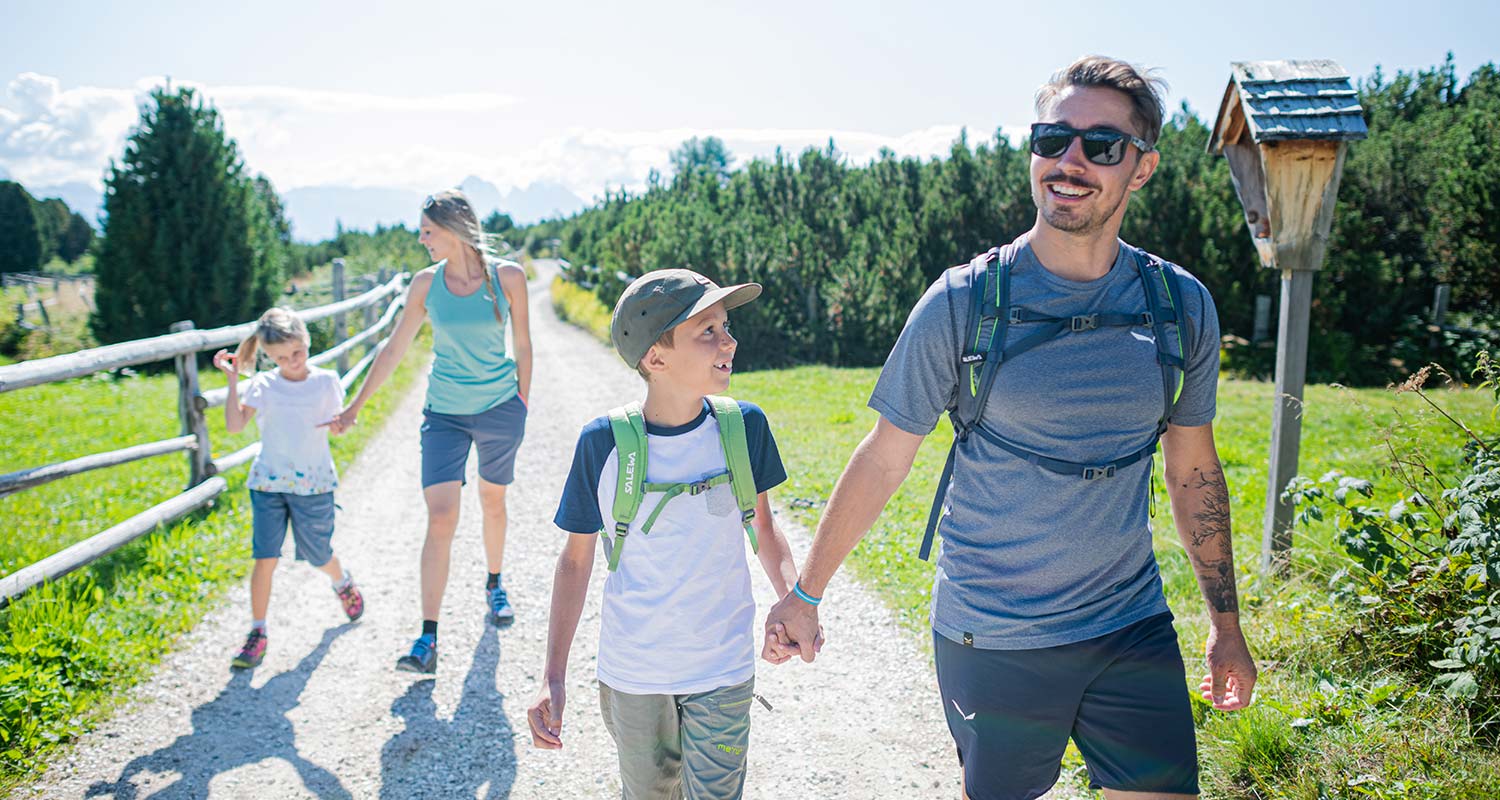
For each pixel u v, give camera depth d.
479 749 3.60
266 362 7.41
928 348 2.12
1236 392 12.62
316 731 3.73
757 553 2.53
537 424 9.81
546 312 26.86
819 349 16.33
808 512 6.36
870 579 5.09
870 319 16.09
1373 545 3.46
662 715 2.35
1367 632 3.53
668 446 2.35
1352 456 7.49
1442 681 3.09
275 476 4.32
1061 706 2.11
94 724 3.71
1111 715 2.08
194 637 4.54
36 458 9.15
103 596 4.70
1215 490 2.28
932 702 3.83
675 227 17.83
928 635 4.40
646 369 2.35
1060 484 2.05
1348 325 16.47
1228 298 16.33
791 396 11.61
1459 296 16.44
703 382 2.32
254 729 3.74
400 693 4.04
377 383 4.45
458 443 4.35
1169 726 2.05
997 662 2.12
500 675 4.20
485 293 4.32
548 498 6.98
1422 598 3.38
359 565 5.62
